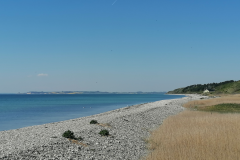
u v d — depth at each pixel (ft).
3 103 387.14
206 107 192.44
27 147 55.26
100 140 69.51
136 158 56.44
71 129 84.23
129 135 80.79
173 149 56.75
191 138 64.85
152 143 69.10
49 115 188.55
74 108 265.75
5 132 90.48
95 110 237.45
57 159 50.06
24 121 151.02
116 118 118.52
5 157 47.32
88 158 53.16
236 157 49.62
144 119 124.16
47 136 70.54
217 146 56.70
